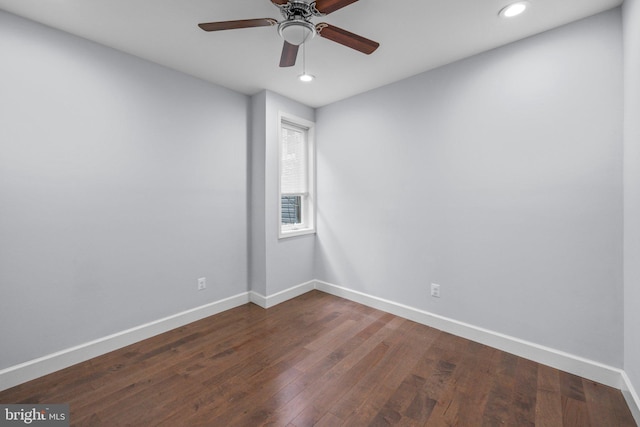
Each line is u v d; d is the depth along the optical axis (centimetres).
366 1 176
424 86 272
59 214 208
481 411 169
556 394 182
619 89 182
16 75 190
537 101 212
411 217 286
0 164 185
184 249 279
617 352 187
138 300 250
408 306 292
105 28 205
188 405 174
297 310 314
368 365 214
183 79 274
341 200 347
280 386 191
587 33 192
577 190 198
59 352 209
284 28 166
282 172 352
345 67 263
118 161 235
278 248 334
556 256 207
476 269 246
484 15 190
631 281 169
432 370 208
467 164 247
